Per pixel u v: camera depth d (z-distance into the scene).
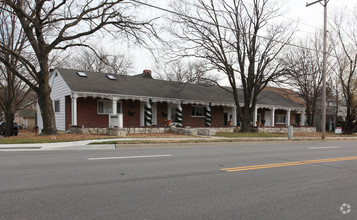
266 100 31.28
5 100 25.14
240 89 34.72
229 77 23.98
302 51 31.62
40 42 15.87
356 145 17.78
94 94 19.33
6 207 4.32
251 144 16.55
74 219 3.90
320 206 4.80
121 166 7.82
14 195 4.93
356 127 36.84
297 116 39.59
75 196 4.94
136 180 6.23
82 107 21.03
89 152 10.80
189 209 4.45
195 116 27.47
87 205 4.49
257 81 23.78
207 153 11.25
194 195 5.21
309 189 5.91
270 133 25.12
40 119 26.78
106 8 15.42
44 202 4.59
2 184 5.66
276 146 15.51
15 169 7.18
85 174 6.70
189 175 6.91
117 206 4.48
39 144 12.83
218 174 7.12
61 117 21.53
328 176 7.27
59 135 16.30
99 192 5.22
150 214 4.17
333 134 29.70
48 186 5.55
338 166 8.90
